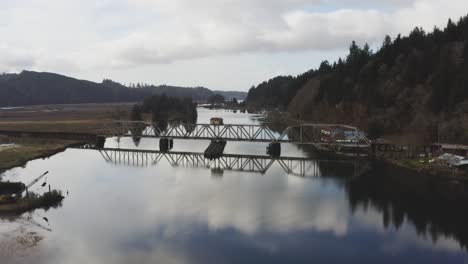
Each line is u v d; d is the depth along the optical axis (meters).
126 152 111.50
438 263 40.41
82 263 39.84
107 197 63.41
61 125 173.12
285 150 115.00
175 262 40.19
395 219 52.56
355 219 52.75
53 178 77.06
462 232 48.12
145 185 71.38
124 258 41.00
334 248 43.69
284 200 61.72
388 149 99.75
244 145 127.12
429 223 51.03
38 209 56.72
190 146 128.25
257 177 78.06
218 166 89.94
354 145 99.50
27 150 107.38
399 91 127.31
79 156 104.12
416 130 100.06
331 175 78.88
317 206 58.34
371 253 42.62
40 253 42.03
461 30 142.38
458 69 111.38
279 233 48.12
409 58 134.38
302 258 41.22
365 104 136.00
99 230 48.62
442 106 105.69
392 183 71.06
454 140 93.06
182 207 58.03
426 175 76.38
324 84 191.25
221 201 61.06
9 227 49.31
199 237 46.69
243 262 40.16
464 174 74.31
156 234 47.41
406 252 42.78
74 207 57.78
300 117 195.38
